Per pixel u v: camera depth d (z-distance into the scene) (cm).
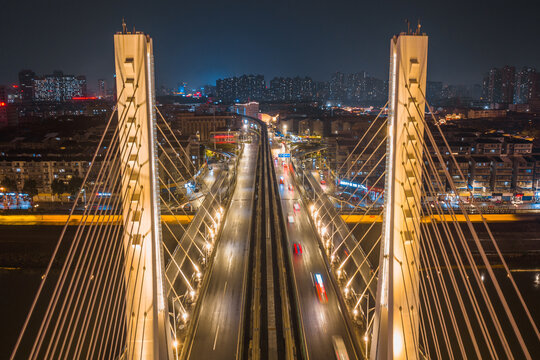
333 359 4309
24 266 8325
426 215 9975
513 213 10162
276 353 4362
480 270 8019
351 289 5834
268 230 8281
